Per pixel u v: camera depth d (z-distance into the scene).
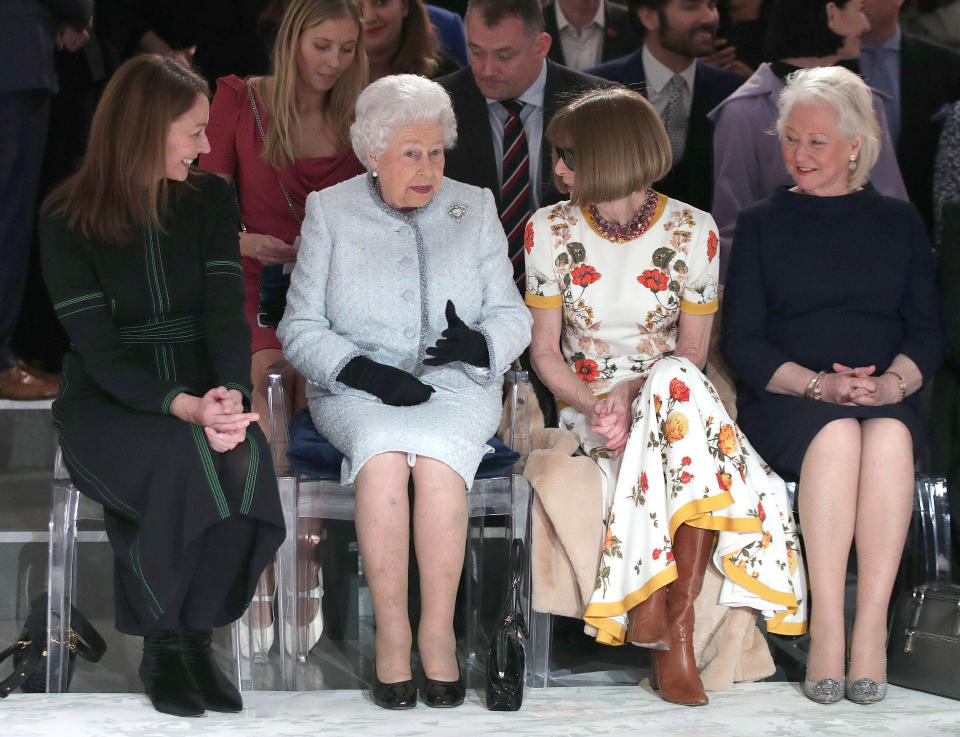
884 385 12.09
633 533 11.32
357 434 11.01
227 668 12.16
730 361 12.79
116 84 10.98
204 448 10.29
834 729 10.26
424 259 11.97
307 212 12.17
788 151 12.91
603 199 12.24
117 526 10.63
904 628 11.56
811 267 12.82
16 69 14.79
